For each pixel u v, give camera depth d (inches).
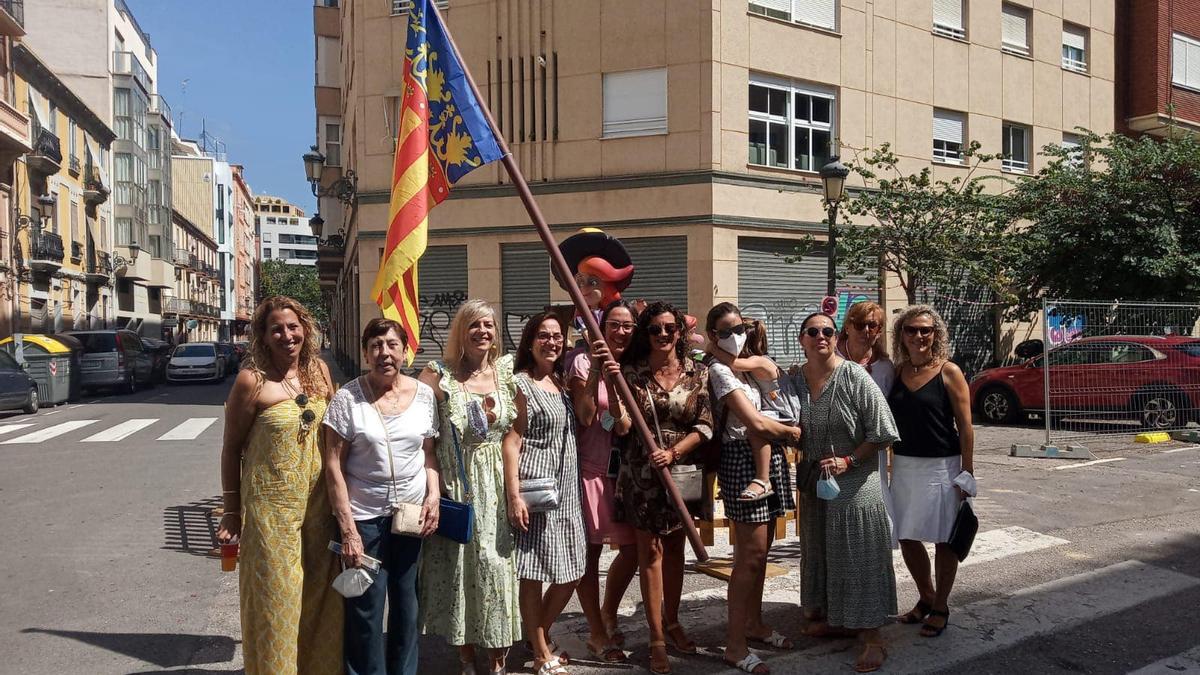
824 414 168.1
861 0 676.7
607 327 174.9
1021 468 388.2
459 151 179.2
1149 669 166.1
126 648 180.4
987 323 762.2
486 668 170.2
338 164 1200.2
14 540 269.6
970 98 740.7
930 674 163.9
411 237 174.6
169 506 318.3
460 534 149.7
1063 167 660.7
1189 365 486.9
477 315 158.6
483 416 154.8
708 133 604.7
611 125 628.7
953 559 181.8
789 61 640.4
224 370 1291.8
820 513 177.8
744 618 167.5
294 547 139.9
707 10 605.0
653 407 166.2
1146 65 865.5
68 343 818.8
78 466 412.8
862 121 677.3
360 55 677.3
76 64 1571.1
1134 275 595.8
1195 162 585.9
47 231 1216.8
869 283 688.4
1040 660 170.4
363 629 145.2
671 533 172.7
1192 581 220.7
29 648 180.1
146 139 1782.7
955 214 596.7
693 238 609.0
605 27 624.7
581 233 221.3
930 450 179.5
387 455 145.6
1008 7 774.5
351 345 1003.3
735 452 169.9
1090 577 223.5
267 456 139.0
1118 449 448.1
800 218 644.1
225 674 166.9
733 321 168.6
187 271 2429.9
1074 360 484.1
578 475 166.4
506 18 644.7
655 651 164.2
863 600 162.9
